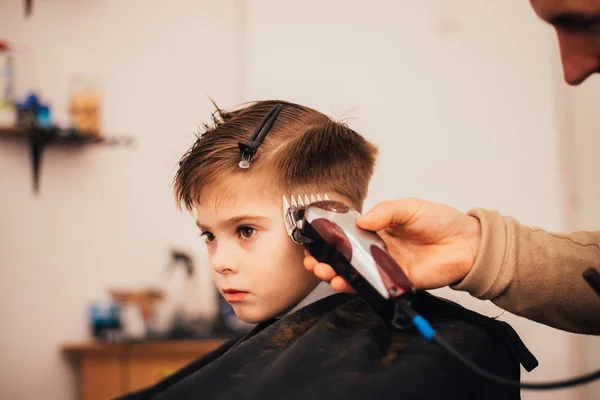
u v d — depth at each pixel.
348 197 1.00
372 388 0.66
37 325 2.28
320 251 0.77
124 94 2.49
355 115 2.54
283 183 0.92
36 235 2.30
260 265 0.91
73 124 2.31
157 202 2.52
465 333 0.76
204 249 2.53
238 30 2.60
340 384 0.67
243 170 0.91
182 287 2.49
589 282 0.69
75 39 2.42
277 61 2.59
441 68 2.51
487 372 0.68
